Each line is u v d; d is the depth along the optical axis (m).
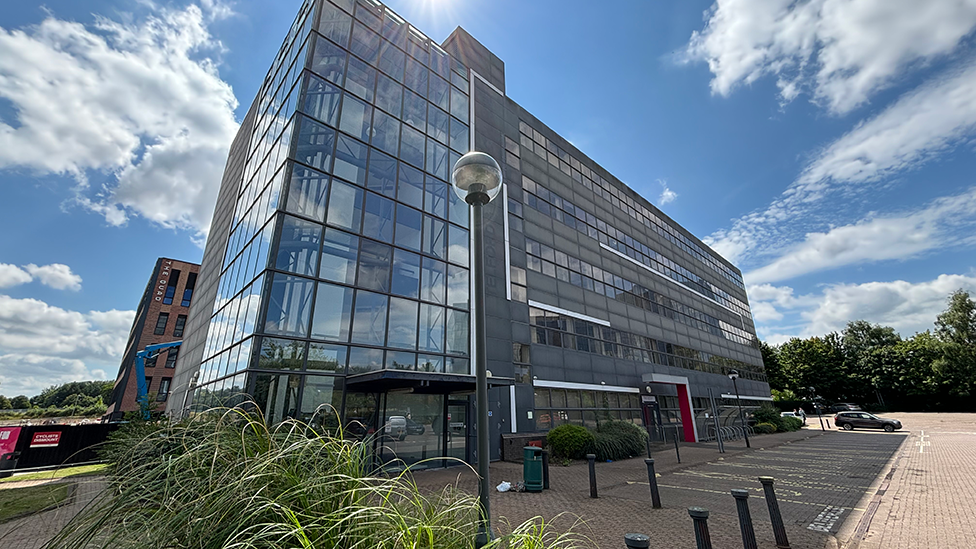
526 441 15.16
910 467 12.48
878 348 58.22
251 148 18.47
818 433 28.72
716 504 8.16
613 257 25.55
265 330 10.38
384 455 11.58
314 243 11.76
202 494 2.87
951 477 10.54
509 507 7.99
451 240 15.70
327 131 13.02
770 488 5.95
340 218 12.54
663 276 30.05
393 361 12.55
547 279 19.97
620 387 21.81
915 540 5.84
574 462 14.36
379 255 13.15
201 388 14.89
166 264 42.69
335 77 13.74
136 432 7.52
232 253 15.92
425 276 14.29
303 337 10.92
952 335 54.91
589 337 21.27
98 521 2.71
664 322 28.17
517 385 16.45
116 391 44.72
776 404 58.31
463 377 11.51
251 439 3.47
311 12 14.29
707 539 4.61
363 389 11.72
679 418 24.98
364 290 12.47
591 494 8.85
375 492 2.93
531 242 19.81
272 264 10.86
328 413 10.82
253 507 2.66
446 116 17.48
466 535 3.19
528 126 22.47
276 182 12.41
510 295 17.47
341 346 11.55
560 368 18.77
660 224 32.28
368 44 15.15
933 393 50.72
